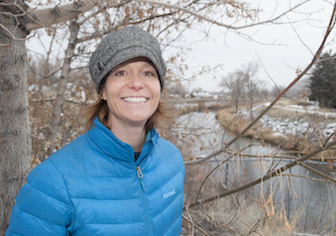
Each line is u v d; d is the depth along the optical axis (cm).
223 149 271
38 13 167
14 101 162
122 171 105
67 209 93
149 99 110
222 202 405
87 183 97
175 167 134
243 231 333
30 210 92
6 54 157
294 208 409
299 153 187
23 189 95
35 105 467
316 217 404
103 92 113
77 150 102
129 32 101
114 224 99
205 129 427
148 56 101
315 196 424
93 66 108
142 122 113
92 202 97
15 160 167
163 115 141
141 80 106
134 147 121
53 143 404
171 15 374
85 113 120
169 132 446
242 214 319
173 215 126
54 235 92
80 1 173
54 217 92
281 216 148
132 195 106
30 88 475
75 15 179
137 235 104
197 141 447
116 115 110
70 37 398
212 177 412
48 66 510
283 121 1089
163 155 129
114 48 99
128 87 105
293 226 375
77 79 480
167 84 488
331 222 391
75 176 96
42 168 96
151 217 111
